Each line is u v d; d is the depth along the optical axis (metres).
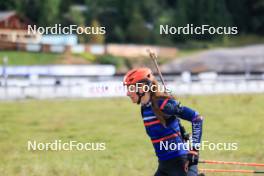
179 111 20.12
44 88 133.75
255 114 81.62
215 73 194.50
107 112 89.62
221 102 105.81
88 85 133.12
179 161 20.50
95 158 44.56
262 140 54.06
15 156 46.00
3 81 147.25
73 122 73.88
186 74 174.25
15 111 91.06
